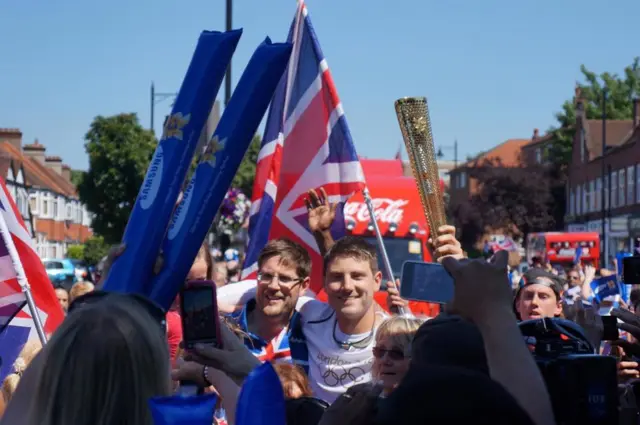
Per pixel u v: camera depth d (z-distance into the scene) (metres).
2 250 4.77
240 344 2.86
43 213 76.12
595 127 63.97
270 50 2.87
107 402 2.24
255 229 7.00
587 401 2.82
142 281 2.78
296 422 3.75
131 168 33.22
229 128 2.85
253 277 7.00
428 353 2.54
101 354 2.25
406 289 3.23
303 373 4.02
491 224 62.88
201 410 2.22
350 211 15.24
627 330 4.16
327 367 5.09
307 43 6.88
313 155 6.79
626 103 77.19
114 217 33.84
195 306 2.79
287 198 6.83
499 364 2.50
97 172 33.47
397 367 4.19
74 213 89.06
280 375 3.96
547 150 72.31
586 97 77.19
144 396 2.27
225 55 2.89
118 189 33.44
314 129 6.82
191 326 2.79
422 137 4.58
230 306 5.84
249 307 5.45
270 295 5.18
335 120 6.77
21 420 2.35
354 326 5.07
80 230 91.62
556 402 2.85
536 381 2.48
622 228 48.53
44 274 5.27
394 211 15.30
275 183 7.02
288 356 5.16
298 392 3.94
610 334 4.08
